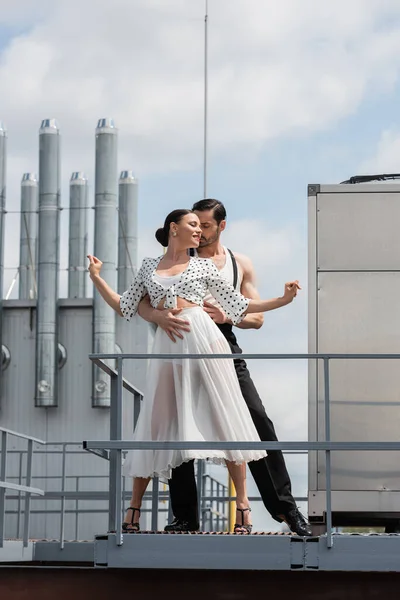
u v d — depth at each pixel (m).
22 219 36.66
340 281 9.93
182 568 7.67
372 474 9.55
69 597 7.86
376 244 9.95
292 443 7.70
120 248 35.25
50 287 33.41
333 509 9.52
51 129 34.66
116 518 7.74
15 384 33.38
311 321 9.89
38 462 32.44
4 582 7.89
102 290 8.78
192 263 8.54
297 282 8.40
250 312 8.48
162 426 8.33
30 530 30.91
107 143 34.66
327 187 10.04
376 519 10.30
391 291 9.89
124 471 8.42
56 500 31.22
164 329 8.39
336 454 9.58
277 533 7.98
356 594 7.66
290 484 8.65
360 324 9.86
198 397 8.30
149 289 8.51
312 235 10.01
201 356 7.97
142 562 7.69
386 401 9.62
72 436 33.00
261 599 7.71
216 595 7.74
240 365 8.80
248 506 8.28
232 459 8.13
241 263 9.09
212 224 8.90
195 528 8.66
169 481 8.73
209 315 8.65
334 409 9.63
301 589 7.68
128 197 35.44
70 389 33.34
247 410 8.36
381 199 10.01
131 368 33.00
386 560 7.57
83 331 33.59
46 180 34.28
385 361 9.67
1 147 35.59
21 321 33.75
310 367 9.70
